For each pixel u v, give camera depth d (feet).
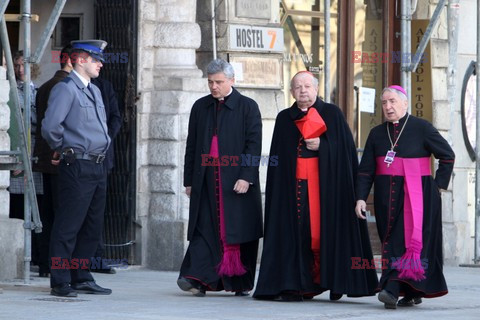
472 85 82.28
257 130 50.42
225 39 66.49
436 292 47.67
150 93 64.54
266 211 49.75
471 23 82.38
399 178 47.73
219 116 50.47
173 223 63.62
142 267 64.23
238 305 46.47
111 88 59.16
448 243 79.20
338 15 74.74
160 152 64.13
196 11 66.95
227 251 49.73
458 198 81.66
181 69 64.69
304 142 49.29
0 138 53.72
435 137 48.01
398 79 78.23
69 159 46.93
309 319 41.96
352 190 48.88
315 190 48.96
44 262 57.11
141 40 63.62
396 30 78.07
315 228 48.75
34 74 65.10
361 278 48.26
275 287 48.80
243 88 67.15
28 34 51.88
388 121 48.55
